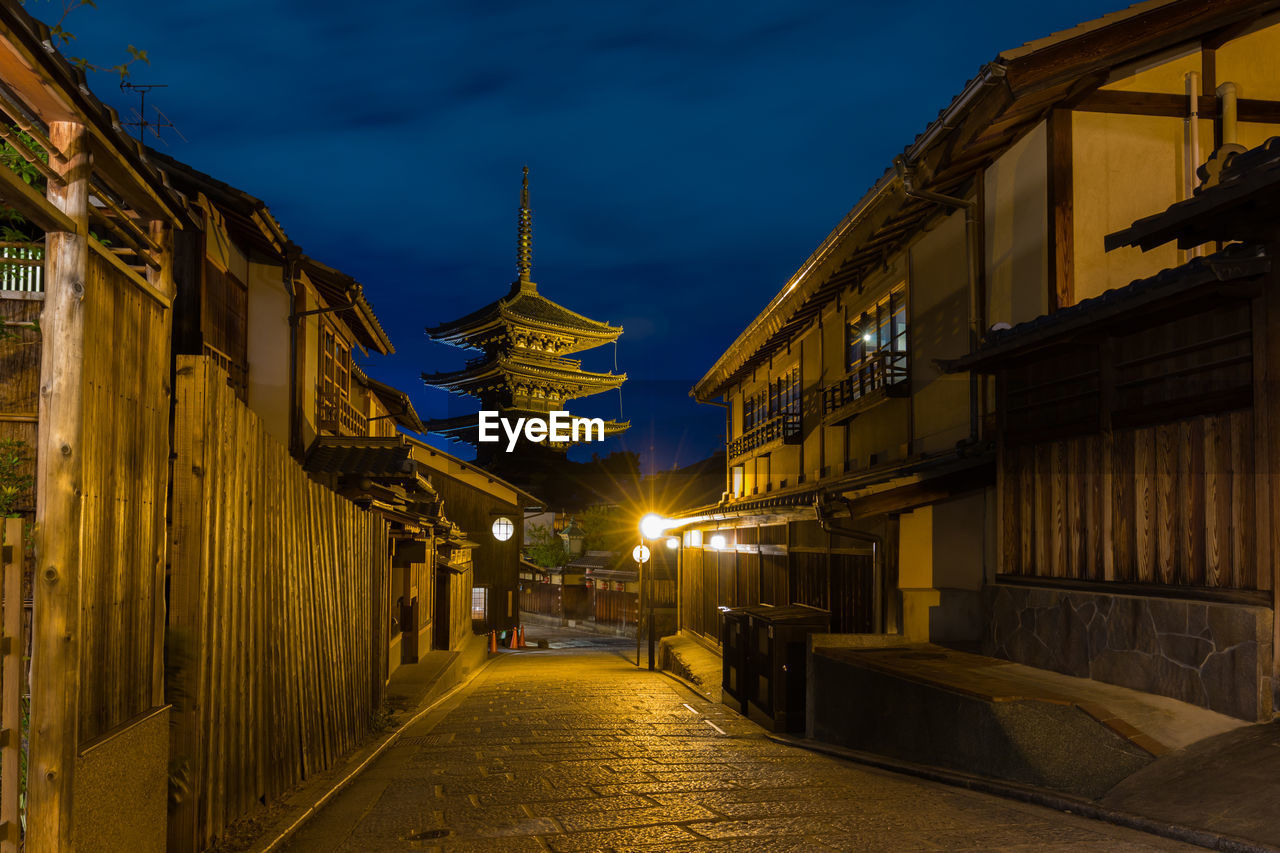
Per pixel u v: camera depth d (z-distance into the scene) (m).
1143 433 7.47
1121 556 7.71
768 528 17.53
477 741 10.20
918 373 13.11
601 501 53.12
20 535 3.37
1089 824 5.42
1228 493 6.55
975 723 7.29
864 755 9.09
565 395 61.88
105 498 3.84
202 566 4.84
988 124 9.60
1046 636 8.72
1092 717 6.55
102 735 3.78
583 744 9.95
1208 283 6.21
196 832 4.81
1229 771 5.40
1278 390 6.10
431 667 17.39
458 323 59.38
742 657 13.61
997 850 4.77
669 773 7.89
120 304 4.02
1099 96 9.76
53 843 3.33
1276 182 5.31
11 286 5.59
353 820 6.09
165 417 4.61
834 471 17.30
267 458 6.20
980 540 10.65
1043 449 8.88
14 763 3.32
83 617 3.61
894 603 11.16
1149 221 6.34
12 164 4.45
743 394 26.08
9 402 4.83
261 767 6.06
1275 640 6.12
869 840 5.11
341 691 8.70
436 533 19.69
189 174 10.30
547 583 47.53
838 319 17.28
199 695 4.82
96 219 3.92
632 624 39.00
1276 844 4.36
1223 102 9.55
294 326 13.09
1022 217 10.23
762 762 8.73
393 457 13.32
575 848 5.16
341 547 8.88
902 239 13.81
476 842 5.37
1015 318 10.34
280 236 12.01
